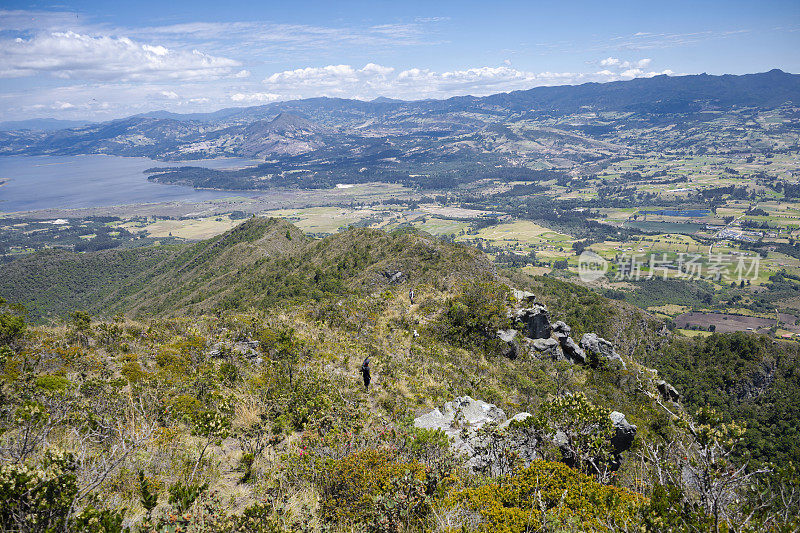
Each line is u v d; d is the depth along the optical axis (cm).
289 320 3494
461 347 3819
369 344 3147
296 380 1812
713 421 669
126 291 15925
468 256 7144
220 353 2316
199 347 2320
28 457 718
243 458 998
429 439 1088
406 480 853
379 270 7325
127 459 851
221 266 13525
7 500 568
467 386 2667
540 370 3669
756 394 6153
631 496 795
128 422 1102
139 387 1478
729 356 6719
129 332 2525
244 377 2000
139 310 12356
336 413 1458
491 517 755
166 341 2484
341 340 3106
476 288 4572
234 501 824
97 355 2078
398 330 3809
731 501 618
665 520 655
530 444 1211
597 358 4253
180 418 1288
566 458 1238
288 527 736
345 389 1970
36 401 1098
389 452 1023
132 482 784
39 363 1778
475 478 1014
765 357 6562
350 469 891
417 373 2691
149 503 663
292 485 894
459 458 1083
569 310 7706
